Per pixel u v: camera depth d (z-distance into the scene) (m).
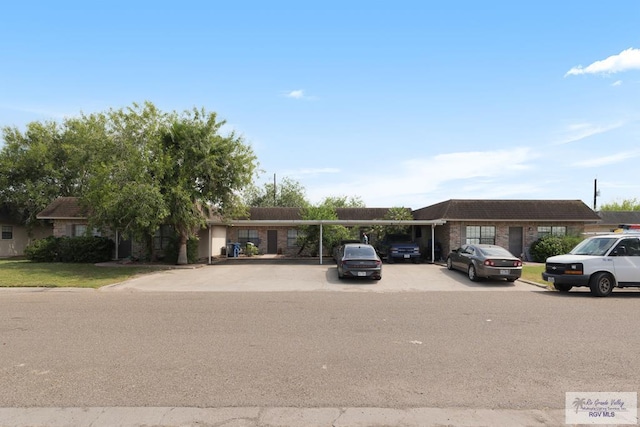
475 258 16.73
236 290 14.48
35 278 16.64
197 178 21.78
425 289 14.77
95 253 23.30
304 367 5.82
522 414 4.38
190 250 24.14
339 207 37.44
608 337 7.51
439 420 4.24
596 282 12.84
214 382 5.23
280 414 4.35
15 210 32.53
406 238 26.47
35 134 33.53
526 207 26.31
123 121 22.47
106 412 4.38
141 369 5.72
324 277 18.02
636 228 17.84
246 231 33.53
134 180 19.64
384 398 4.77
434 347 6.82
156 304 11.22
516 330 8.05
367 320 9.00
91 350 6.62
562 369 5.75
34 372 5.60
